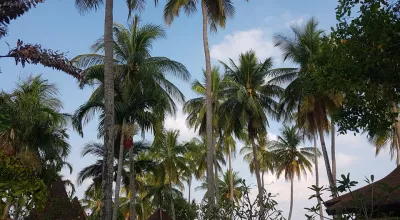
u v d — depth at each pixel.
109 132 11.65
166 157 43.91
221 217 8.87
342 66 7.15
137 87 26.69
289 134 52.56
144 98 25.33
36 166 18.58
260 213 8.25
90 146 30.11
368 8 6.86
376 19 6.67
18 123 20.38
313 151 52.56
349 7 7.05
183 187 53.94
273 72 32.22
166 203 46.62
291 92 30.41
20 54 5.82
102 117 23.78
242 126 34.75
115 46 27.33
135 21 27.64
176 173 43.59
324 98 27.47
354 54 7.03
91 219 29.20
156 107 25.09
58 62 6.26
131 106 23.12
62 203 21.06
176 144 44.72
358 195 5.49
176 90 27.86
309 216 5.76
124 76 26.86
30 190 3.96
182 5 25.22
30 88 22.44
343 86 7.23
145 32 27.78
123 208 56.22
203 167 49.47
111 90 12.22
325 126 29.12
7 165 3.93
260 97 35.34
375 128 7.36
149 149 31.70
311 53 27.03
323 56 7.94
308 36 28.50
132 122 23.59
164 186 45.09
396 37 6.67
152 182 46.66
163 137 30.19
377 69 6.98
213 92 36.62
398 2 6.73
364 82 7.04
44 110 22.86
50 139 23.42
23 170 4.09
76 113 22.05
